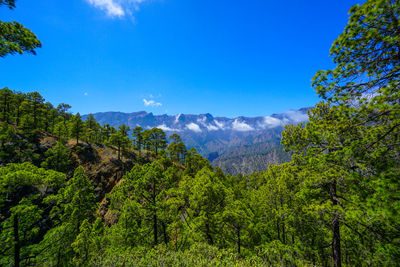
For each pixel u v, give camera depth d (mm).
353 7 4160
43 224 19266
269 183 15531
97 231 18016
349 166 6211
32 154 35562
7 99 46094
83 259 14297
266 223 18484
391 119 4770
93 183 40125
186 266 7977
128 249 14219
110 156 49281
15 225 9930
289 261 10734
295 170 9805
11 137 33094
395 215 3902
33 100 49562
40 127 49906
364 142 5223
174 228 15703
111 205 19938
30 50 5926
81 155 45250
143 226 16469
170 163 52312
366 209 5062
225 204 15461
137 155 56625
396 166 4453
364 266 8289
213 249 9906
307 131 7945
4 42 4906
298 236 10859
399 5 3463
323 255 9820
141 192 14477
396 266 5293
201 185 15352
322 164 7273
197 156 52156
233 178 50906
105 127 65875
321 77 5461
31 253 11758
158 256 9109
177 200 15602
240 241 16516
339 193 9148
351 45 4527
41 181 11320
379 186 4207
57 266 13992
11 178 9742
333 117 6656
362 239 7984
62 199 17688
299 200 11875
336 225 8523
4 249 9812
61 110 69188
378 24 3963
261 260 9648
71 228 16906
